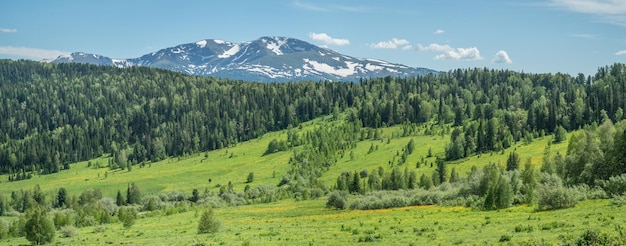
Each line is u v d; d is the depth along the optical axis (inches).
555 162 4687.5
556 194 2640.3
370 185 6555.1
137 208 6683.1
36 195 7785.4
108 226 4074.8
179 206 5757.9
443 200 3863.2
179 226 3597.4
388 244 1862.7
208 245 2214.6
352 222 2982.3
